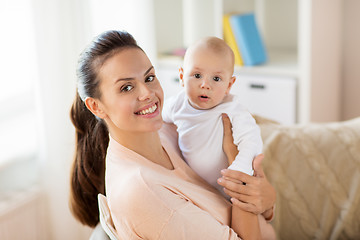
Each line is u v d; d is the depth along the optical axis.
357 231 1.75
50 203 2.32
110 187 1.20
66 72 2.24
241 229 1.21
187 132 1.29
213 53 1.22
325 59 2.77
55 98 2.22
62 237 2.36
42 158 2.28
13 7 2.25
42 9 2.12
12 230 2.17
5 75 2.32
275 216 1.75
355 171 1.76
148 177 1.13
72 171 1.43
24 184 2.35
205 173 1.31
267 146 1.80
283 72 2.68
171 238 1.10
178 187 1.18
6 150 2.22
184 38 3.28
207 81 1.23
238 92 2.81
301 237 1.78
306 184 1.77
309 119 2.68
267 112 2.75
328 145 1.80
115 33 1.15
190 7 3.09
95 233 1.38
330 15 2.75
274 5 3.22
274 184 1.76
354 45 2.96
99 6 2.46
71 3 2.22
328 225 1.75
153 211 1.10
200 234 1.12
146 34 2.70
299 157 1.79
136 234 1.13
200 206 1.19
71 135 2.29
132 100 1.12
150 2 2.69
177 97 1.35
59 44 2.19
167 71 2.94
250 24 2.79
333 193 1.76
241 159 1.22
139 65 1.13
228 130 1.27
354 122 1.88
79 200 1.45
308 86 2.62
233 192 1.21
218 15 2.80
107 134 1.39
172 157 1.29
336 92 2.99
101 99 1.15
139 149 1.23
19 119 2.44
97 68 1.13
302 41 2.58
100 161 1.41
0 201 2.18
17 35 2.30
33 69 2.20
